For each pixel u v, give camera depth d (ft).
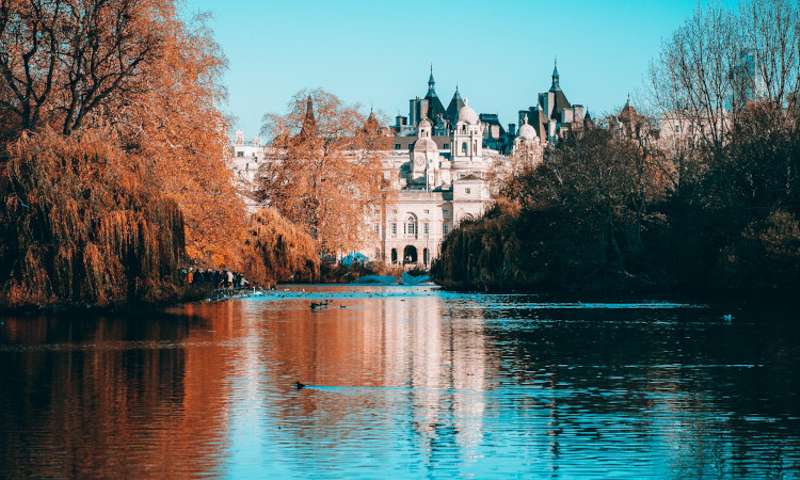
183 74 266.98
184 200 260.83
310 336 185.57
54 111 244.83
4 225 211.41
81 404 113.80
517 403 115.96
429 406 113.91
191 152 271.90
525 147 569.23
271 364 145.79
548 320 226.17
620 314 245.24
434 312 256.32
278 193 467.52
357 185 492.95
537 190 415.64
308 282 497.87
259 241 380.17
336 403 115.34
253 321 217.77
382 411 111.24
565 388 125.90
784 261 264.93
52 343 169.68
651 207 353.72
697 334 190.60
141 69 247.91
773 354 158.92
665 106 362.94
